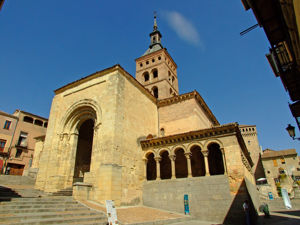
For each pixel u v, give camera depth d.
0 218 10.48
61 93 28.98
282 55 10.52
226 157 19.44
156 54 44.84
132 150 23.22
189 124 28.95
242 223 16.61
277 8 7.86
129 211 17.50
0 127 43.09
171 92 43.25
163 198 21.00
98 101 24.05
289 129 13.51
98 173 19.89
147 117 28.70
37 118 50.12
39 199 15.38
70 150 25.28
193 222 16.94
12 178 26.88
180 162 25.78
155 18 53.62
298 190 37.03
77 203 16.78
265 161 59.28
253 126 68.69
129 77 25.80
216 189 18.70
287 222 16.98
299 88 12.19
